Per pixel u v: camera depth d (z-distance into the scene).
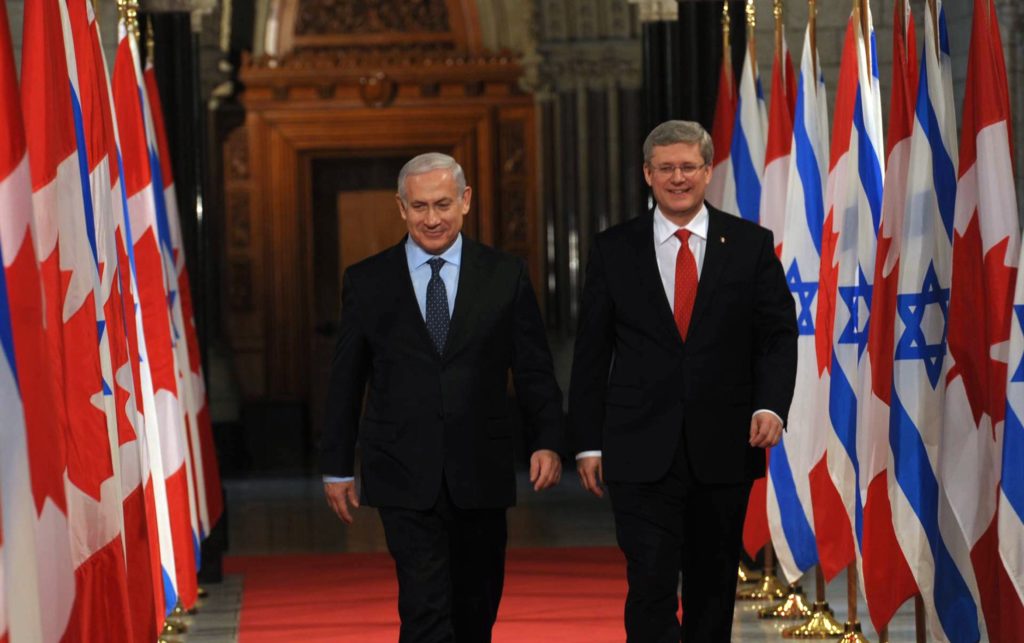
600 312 12.06
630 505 11.73
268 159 42.97
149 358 16.80
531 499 32.47
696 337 11.77
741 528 12.03
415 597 11.50
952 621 13.69
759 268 11.88
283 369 43.12
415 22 43.19
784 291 11.95
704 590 12.02
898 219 14.38
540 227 42.12
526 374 12.05
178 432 16.80
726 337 11.80
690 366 11.71
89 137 13.11
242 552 25.39
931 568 14.02
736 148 18.91
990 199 13.07
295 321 43.06
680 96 22.73
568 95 41.16
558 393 12.09
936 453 13.99
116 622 11.77
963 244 13.33
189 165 22.70
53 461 9.69
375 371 11.96
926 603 14.02
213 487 21.00
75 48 13.33
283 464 42.66
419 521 11.62
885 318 14.41
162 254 19.02
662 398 11.73
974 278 13.30
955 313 13.37
